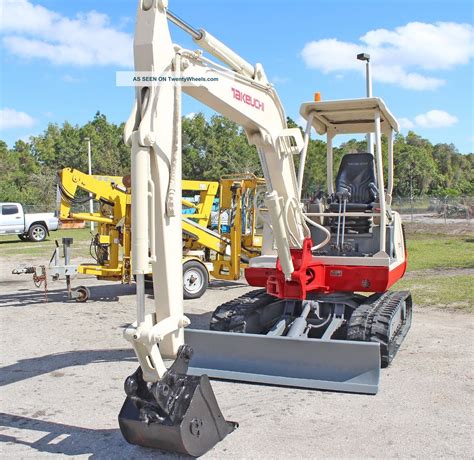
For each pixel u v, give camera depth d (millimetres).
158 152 4191
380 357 5801
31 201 52375
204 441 4246
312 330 7137
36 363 6914
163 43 4246
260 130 5629
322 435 4562
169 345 4312
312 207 7441
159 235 4250
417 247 20266
